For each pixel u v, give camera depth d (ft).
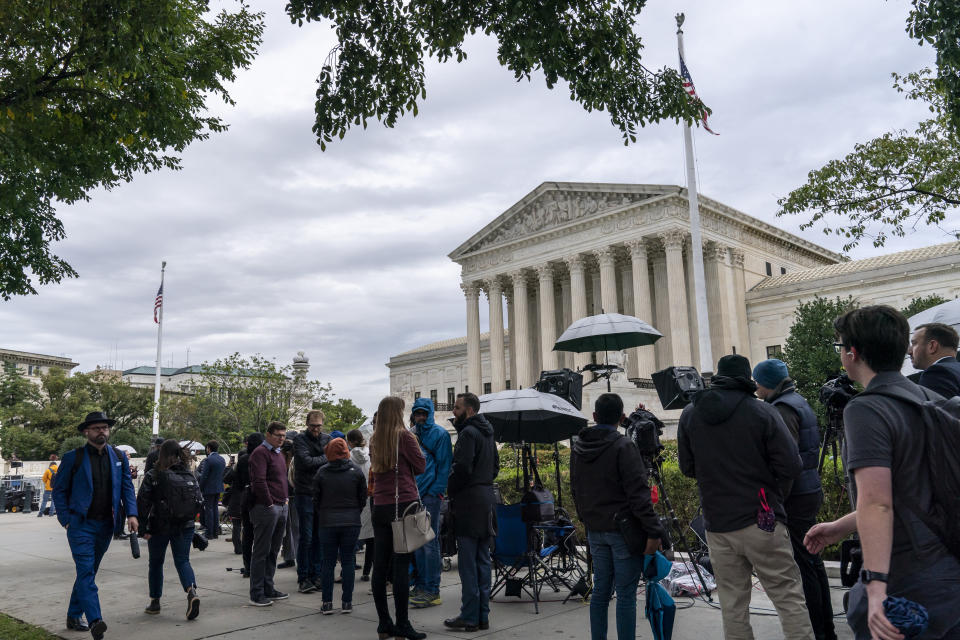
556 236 197.06
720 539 17.34
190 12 38.81
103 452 27.32
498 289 212.43
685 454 18.81
